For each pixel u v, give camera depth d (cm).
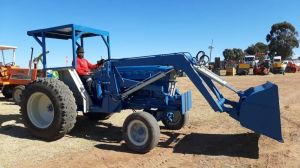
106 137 774
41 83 739
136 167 579
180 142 732
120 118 981
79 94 773
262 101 625
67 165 584
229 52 9206
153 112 748
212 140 741
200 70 712
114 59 766
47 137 734
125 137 673
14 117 980
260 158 616
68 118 725
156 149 683
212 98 669
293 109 1133
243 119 638
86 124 902
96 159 618
